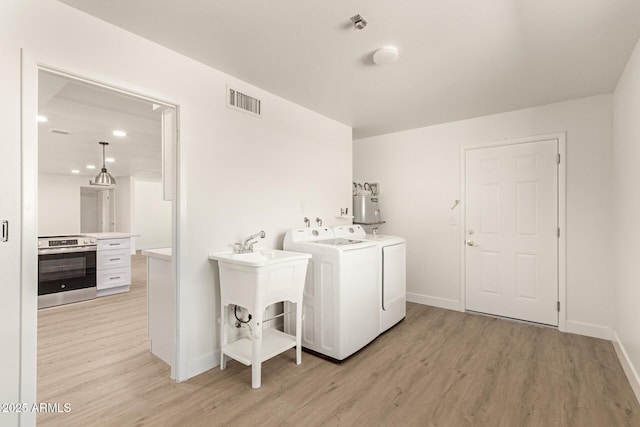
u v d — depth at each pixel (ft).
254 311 6.66
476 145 11.51
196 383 6.87
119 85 5.93
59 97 9.13
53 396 6.35
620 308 8.16
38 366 7.61
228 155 7.95
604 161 9.22
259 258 7.96
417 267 13.03
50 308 12.37
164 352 7.86
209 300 7.53
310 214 10.62
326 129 11.39
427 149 12.70
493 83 8.52
